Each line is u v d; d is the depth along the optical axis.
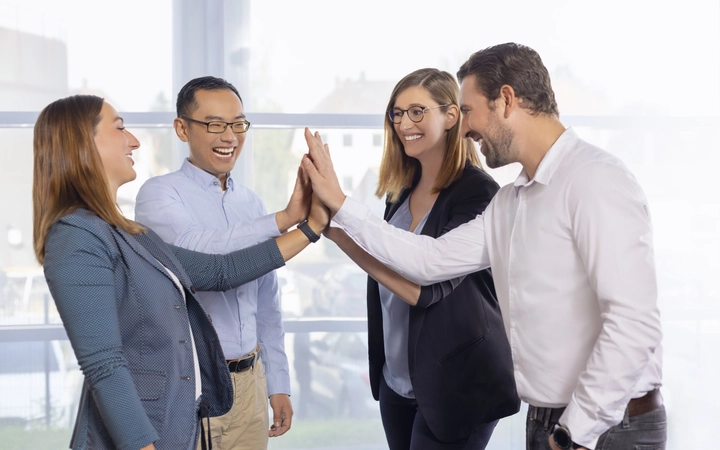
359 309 3.19
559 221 1.54
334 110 3.11
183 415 1.52
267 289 2.26
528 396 1.64
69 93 2.97
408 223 2.24
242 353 2.05
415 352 2.05
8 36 2.89
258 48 3.06
